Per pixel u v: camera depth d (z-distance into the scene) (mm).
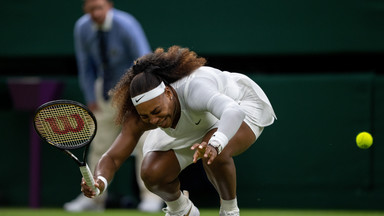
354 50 28281
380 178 27594
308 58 30031
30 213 26031
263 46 28875
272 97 28312
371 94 27609
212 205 28719
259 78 28469
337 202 27891
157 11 29344
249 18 28938
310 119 28047
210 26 29125
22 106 29234
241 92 14992
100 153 26547
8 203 30672
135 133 13430
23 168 30578
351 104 27781
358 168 27688
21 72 32156
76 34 25672
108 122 26234
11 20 30562
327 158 27938
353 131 27766
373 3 28062
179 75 13133
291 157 28156
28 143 30531
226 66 30609
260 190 28469
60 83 29453
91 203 27516
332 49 28438
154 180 14297
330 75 28000
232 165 14180
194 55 13641
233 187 14391
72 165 30031
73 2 30141
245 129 14383
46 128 12008
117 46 24969
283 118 28219
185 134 14094
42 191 30234
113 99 13789
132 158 29141
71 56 30312
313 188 28047
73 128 12062
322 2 28422
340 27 28344
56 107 11977
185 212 15219
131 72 13422
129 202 28750
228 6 29031
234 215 14750
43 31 30375
